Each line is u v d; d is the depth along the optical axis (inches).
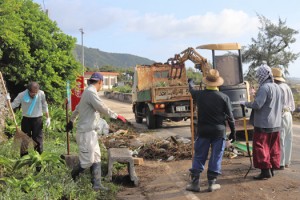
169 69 703.7
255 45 1283.2
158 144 379.6
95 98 239.5
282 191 242.5
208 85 245.6
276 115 264.4
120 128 597.9
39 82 506.0
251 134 457.1
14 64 486.3
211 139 245.4
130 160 269.9
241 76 470.0
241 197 232.5
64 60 550.6
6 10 428.1
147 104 622.8
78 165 244.8
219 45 465.1
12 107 292.2
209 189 246.2
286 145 306.0
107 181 268.1
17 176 249.9
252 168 300.2
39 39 525.7
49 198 206.1
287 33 1258.6
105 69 3777.1
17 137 266.5
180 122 706.8
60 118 471.2
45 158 264.4
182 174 294.4
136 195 247.0
